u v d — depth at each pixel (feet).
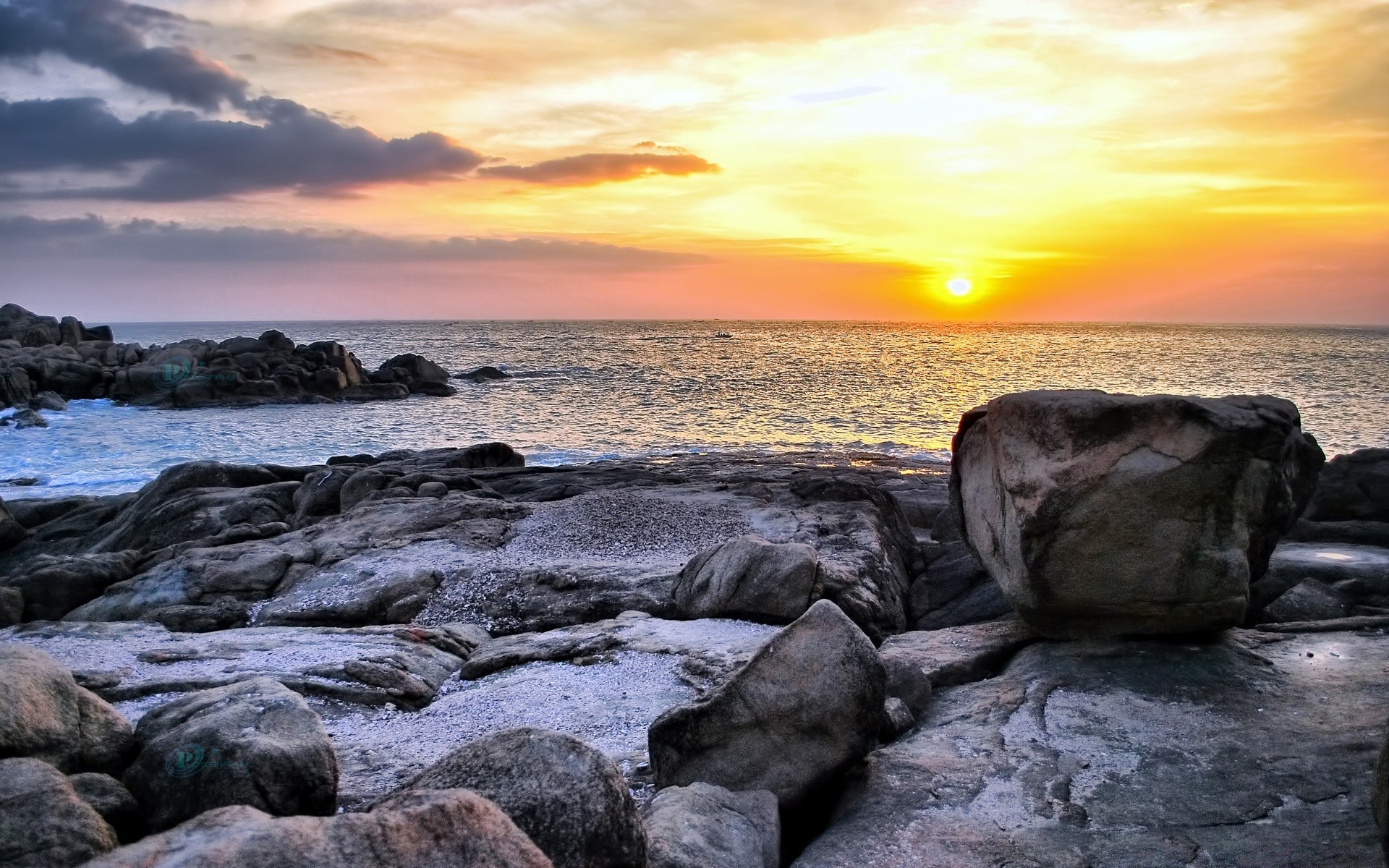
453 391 180.34
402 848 10.50
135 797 16.96
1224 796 18.79
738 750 20.72
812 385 193.47
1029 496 26.91
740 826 17.72
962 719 23.70
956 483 33.32
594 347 386.93
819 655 21.27
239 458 105.09
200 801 16.42
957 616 38.11
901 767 20.88
